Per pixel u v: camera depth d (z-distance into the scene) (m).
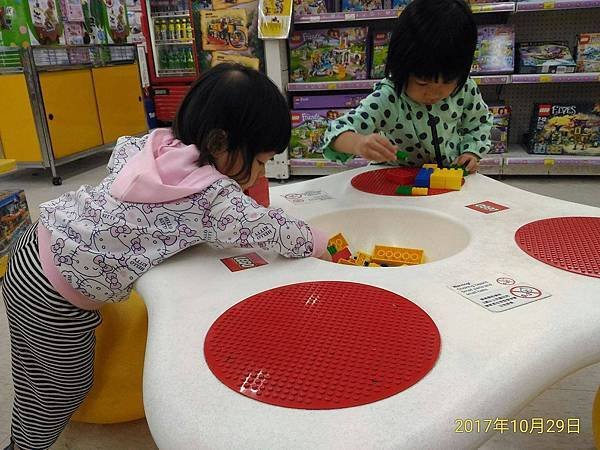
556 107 2.99
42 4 3.63
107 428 1.29
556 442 1.16
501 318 0.63
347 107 3.17
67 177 3.85
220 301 0.70
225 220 0.81
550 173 3.08
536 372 0.55
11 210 2.21
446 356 0.56
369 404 0.50
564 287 0.70
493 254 0.82
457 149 1.53
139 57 4.90
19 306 0.92
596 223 0.93
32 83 3.45
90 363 1.04
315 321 0.64
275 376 0.54
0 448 1.22
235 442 0.46
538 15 3.13
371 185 1.31
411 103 1.41
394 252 1.12
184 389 0.53
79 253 0.82
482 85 3.25
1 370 1.52
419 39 1.17
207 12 3.15
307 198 1.24
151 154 0.87
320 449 0.45
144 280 0.79
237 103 0.84
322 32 3.11
